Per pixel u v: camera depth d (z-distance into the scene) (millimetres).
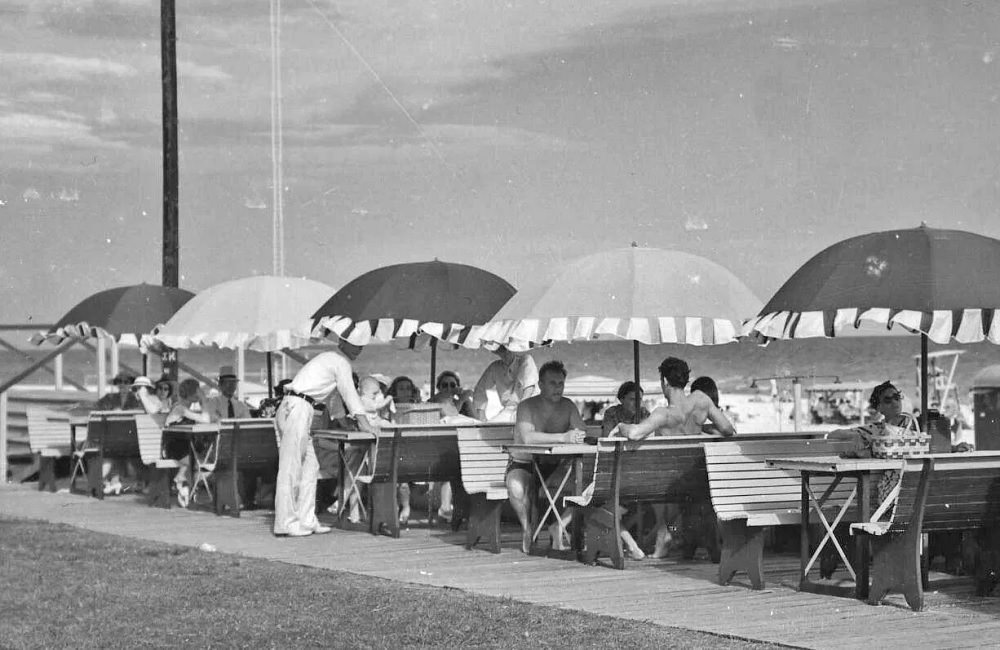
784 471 9586
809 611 8336
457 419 14172
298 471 12750
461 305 13422
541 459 11258
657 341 11281
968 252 9320
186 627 7727
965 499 8594
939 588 9336
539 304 11109
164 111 19875
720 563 9797
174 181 20047
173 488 16109
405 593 8938
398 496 14008
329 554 11273
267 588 9125
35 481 19141
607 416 12336
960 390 50438
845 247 9602
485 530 11414
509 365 14273
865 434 9586
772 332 9562
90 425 16938
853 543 9664
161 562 10492
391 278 13609
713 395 10914
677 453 10438
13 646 7266
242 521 14000
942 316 8969
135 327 17875
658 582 9586
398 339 16844
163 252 20047
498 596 8883
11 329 19281
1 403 19047
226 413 16094
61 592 8969
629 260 11320
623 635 7406
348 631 7543
